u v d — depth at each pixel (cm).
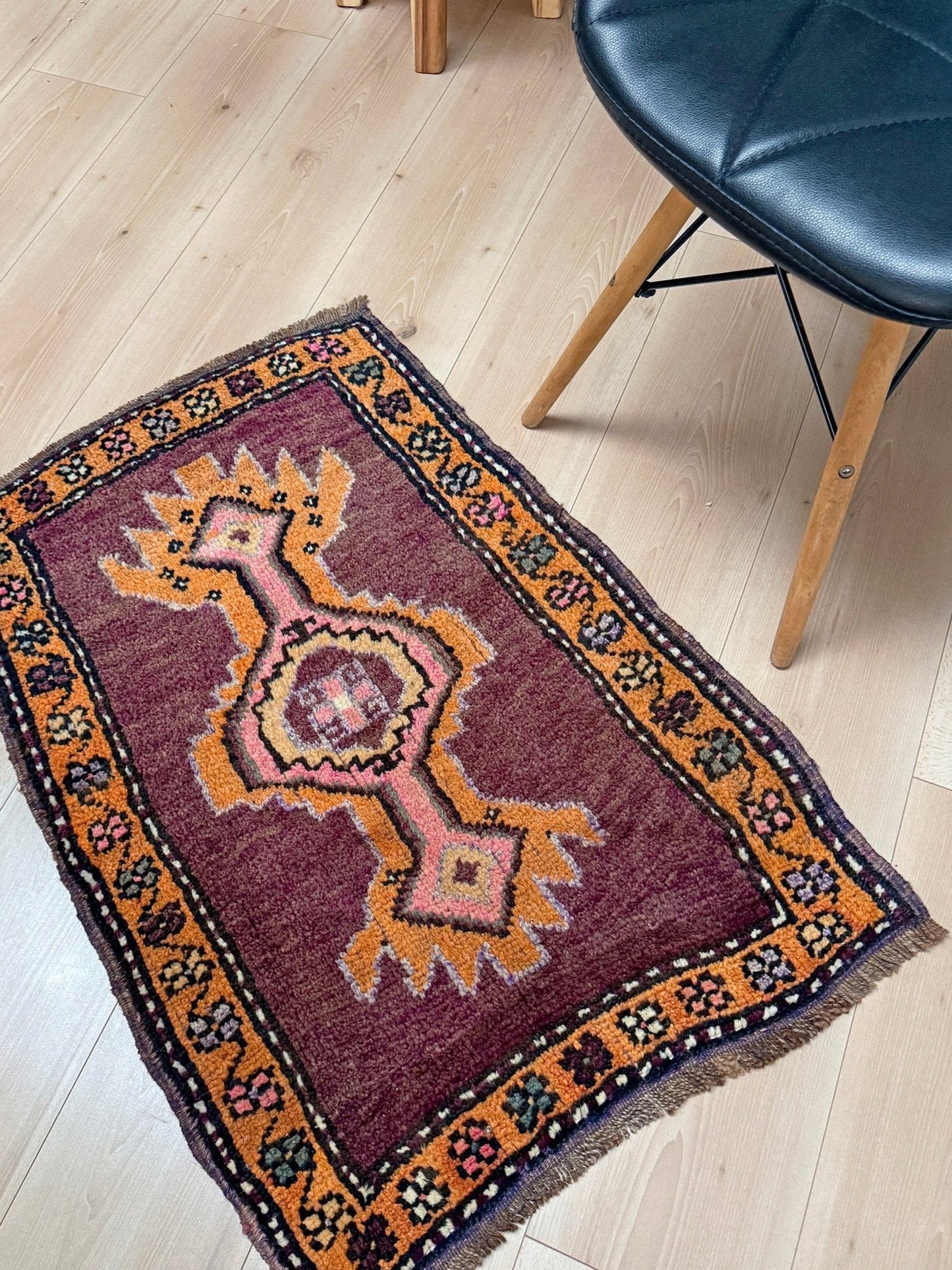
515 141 139
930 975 91
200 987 90
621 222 133
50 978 91
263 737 101
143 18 151
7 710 102
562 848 96
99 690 103
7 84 146
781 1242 81
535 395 118
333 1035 88
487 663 105
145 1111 86
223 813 97
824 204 71
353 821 97
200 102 143
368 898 94
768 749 100
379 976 91
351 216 133
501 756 100
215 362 122
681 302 126
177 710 102
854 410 83
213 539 112
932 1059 87
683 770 99
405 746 101
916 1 82
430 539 112
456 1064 87
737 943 92
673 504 114
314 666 105
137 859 95
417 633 107
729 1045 88
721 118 75
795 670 104
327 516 113
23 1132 85
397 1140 85
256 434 118
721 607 108
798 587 97
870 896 93
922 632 106
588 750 100
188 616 108
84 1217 82
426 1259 81
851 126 75
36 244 131
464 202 134
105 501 114
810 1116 86
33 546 112
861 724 102
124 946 92
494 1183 83
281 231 132
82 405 120
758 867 95
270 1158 84
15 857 96
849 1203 83
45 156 139
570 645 105
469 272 129
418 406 119
